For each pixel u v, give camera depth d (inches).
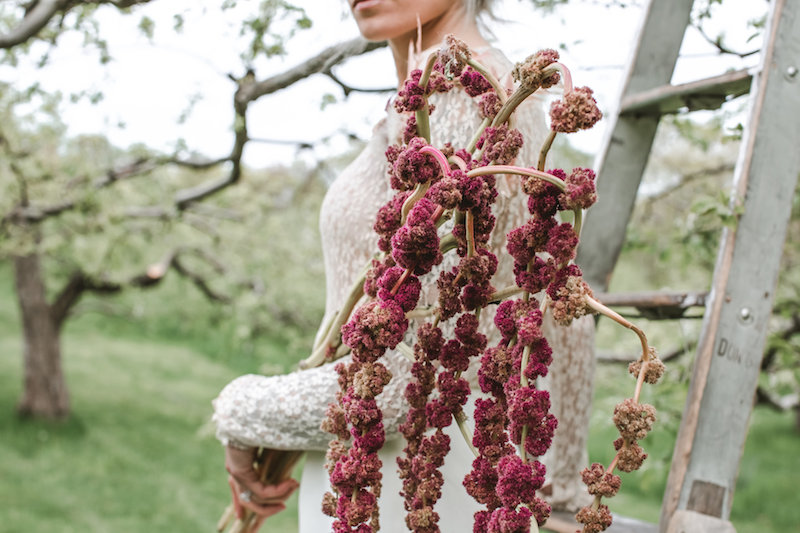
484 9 41.7
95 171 192.2
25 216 203.3
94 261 286.4
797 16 43.5
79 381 552.7
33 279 425.1
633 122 57.0
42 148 195.8
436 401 27.8
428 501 28.1
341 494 26.6
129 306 459.8
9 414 443.2
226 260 341.7
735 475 41.6
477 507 38.1
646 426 23.9
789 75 43.5
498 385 26.7
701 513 40.9
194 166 154.6
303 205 298.2
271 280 311.9
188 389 564.1
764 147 43.1
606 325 136.1
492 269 26.9
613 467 24.4
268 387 40.3
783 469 435.8
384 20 37.5
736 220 42.9
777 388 116.6
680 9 56.5
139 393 539.5
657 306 50.2
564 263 24.5
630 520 48.2
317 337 41.9
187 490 371.9
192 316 403.9
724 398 42.0
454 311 27.4
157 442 437.4
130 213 247.8
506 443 26.8
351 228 40.4
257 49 76.3
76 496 346.3
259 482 45.3
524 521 23.7
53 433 422.0
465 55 27.7
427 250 25.2
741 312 42.7
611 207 57.7
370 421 26.3
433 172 26.2
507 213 36.5
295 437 39.5
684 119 83.3
